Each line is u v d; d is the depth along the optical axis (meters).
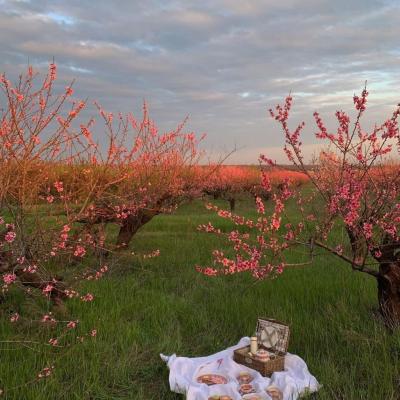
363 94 4.91
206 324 5.95
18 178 5.07
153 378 4.62
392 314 5.46
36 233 5.36
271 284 7.34
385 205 5.34
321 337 5.21
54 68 5.06
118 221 9.10
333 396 4.05
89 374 4.44
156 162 10.27
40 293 5.92
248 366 4.62
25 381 4.24
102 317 5.80
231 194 22.52
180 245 11.14
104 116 6.88
